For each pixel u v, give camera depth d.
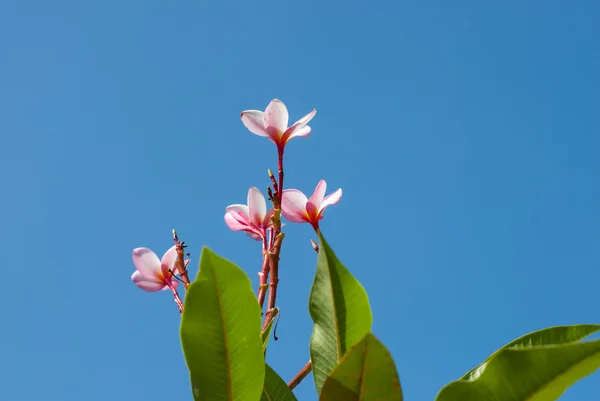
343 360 1.19
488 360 1.24
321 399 1.20
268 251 1.41
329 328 1.29
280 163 1.50
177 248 1.47
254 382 1.25
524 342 1.24
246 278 1.24
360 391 1.19
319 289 1.29
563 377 1.19
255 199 1.50
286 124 1.51
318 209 1.50
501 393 1.20
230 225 1.50
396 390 1.19
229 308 1.25
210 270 1.24
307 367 1.36
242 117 1.51
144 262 1.51
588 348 1.18
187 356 1.24
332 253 1.29
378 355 1.18
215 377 1.25
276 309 1.38
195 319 1.24
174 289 1.50
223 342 1.25
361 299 1.28
